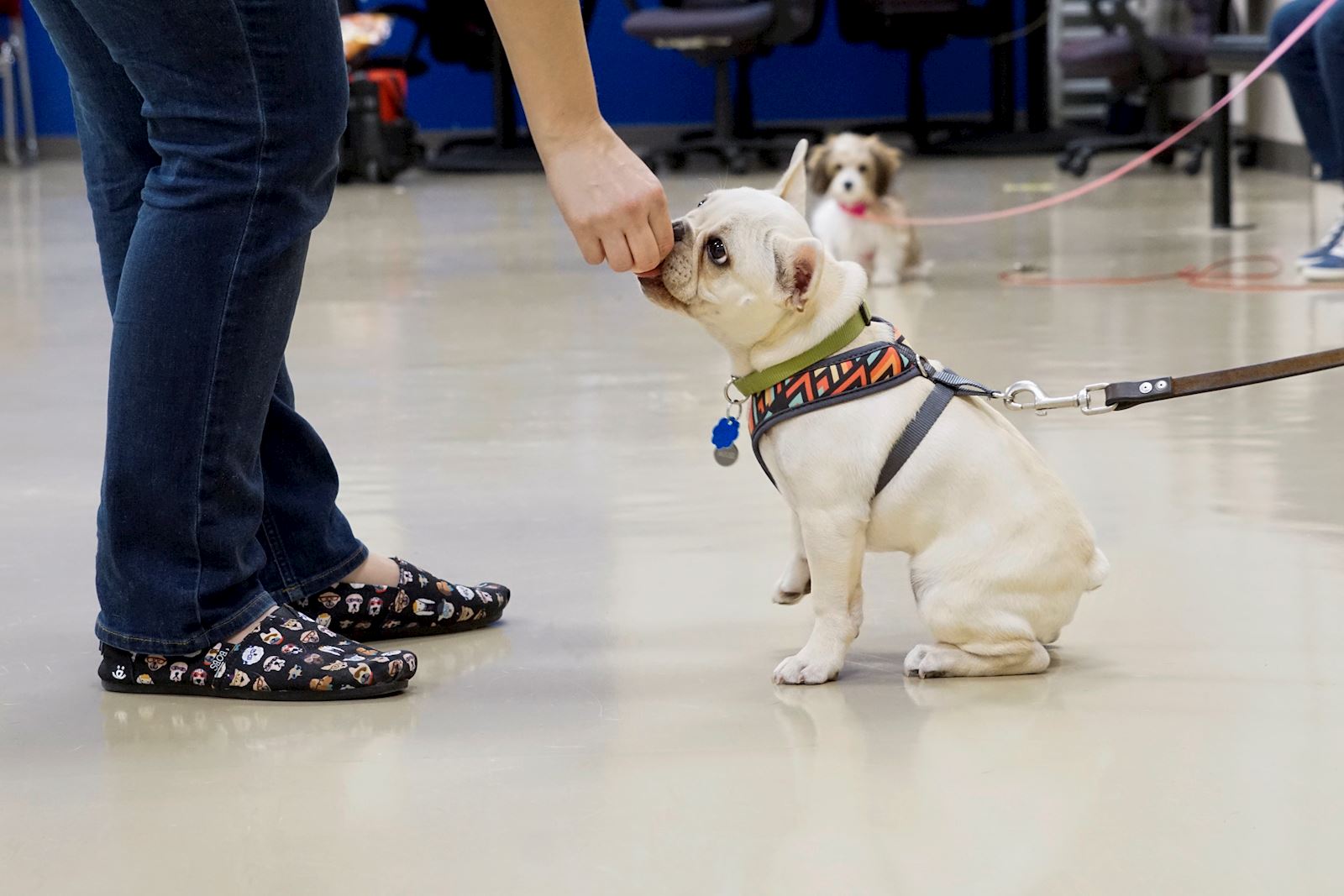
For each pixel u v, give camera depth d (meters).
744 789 1.40
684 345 4.06
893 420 1.67
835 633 1.72
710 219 1.67
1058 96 10.97
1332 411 3.01
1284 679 1.67
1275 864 1.23
